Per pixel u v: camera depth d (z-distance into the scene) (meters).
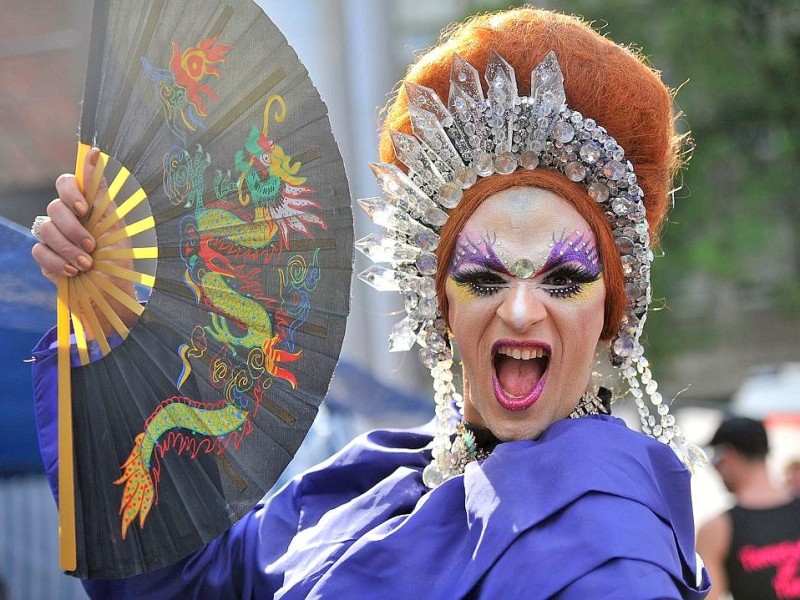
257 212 1.63
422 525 1.57
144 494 1.69
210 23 1.59
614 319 1.65
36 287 2.58
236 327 1.65
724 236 7.96
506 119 1.60
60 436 1.70
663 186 1.72
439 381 1.73
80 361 1.69
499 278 1.59
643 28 7.51
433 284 1.68
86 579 1.89
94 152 1.63
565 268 1.58
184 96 1.61
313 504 1.90
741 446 3.60
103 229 1.66
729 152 7.81
